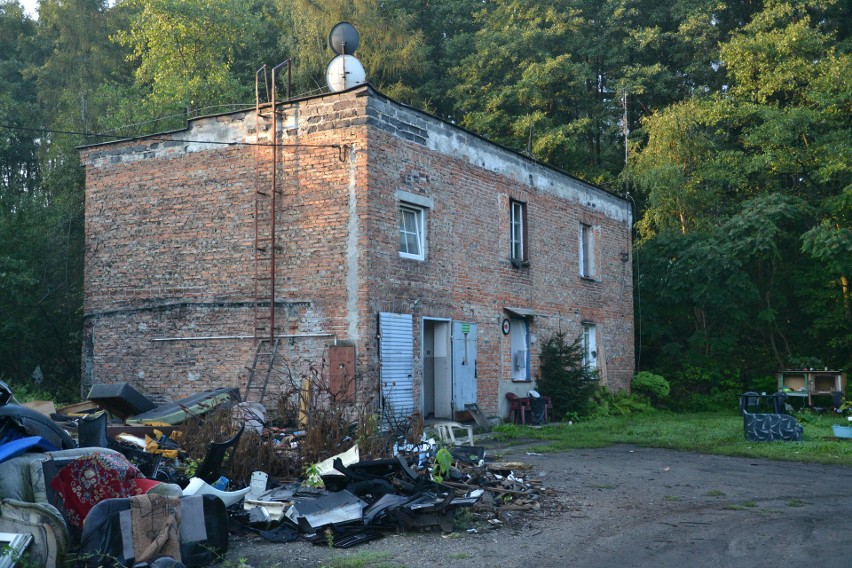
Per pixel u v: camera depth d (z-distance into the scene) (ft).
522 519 27.68
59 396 58.65
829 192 89.81
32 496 21.09
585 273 75.05
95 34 103.04
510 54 105.09
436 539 25.02
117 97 88.89
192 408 39.04
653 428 59.31
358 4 95.14
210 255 51.34
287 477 31.04
